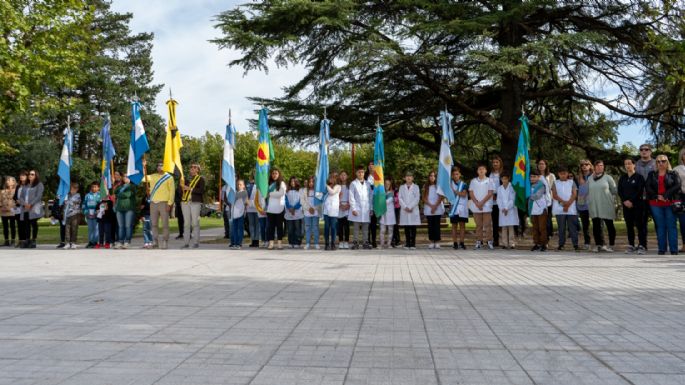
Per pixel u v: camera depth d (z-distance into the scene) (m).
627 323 5.18
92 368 3.76
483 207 14.62
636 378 3.51
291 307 5.98
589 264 10.48
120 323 5.19
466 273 9.09
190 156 50.00
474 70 17.36
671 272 9.11
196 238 15.87
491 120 21.28
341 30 19.72
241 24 19.48
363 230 15.06
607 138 25.06
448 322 5.21
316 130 21.67
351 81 20.05
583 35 16.80
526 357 4.01
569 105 24.30
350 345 4.36
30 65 20.41
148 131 45.16
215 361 3.92
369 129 22.38
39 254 13.59
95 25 44.84
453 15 19.00
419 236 22.02
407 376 3.55
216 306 6.06
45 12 21.12
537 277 8.54
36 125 37.75
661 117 21.59
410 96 21.61
